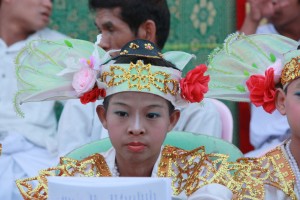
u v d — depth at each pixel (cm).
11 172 878
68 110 838
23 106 939
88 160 583
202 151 577
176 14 1080
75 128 830
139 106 543
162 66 558
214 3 1075
